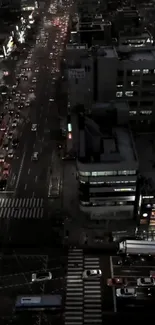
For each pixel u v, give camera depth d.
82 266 100.75
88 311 89.44
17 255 104.31
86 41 194.25
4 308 90.75
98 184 105.94
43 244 107.44
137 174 104.00
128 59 142.12
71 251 105.19
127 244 102.00
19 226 114.06
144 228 110.75
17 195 126.81
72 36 195.38
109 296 92.88
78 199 119.50
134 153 107.44
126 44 177.88
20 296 90.69
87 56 139.50
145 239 107.44
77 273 99.12
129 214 114.94
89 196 109.25
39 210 120.00
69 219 115.94
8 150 149.00
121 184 106.12
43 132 160.12
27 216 117.69
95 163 101.25
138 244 101.75
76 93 137.12
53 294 93.81
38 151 148.00
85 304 91.19
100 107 121.25
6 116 173.25
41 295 91.00
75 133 135.38
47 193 127.12
